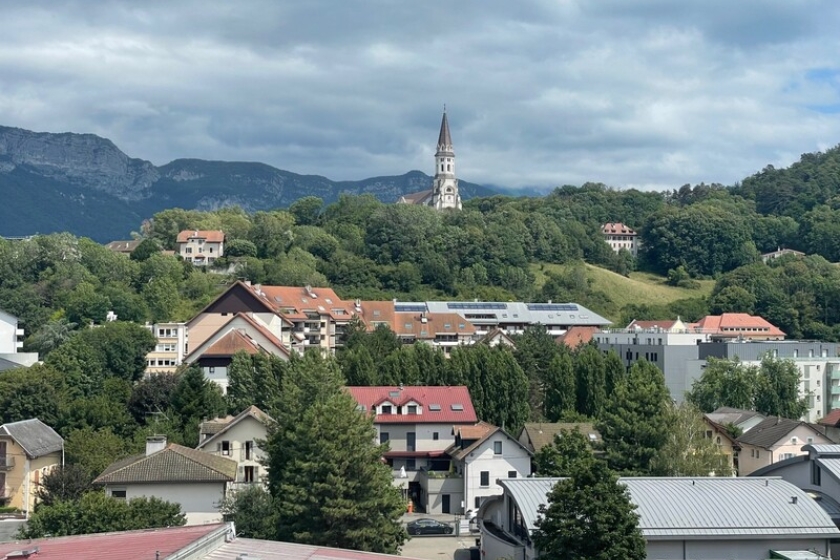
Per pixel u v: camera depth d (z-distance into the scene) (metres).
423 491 118.94
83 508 80.19
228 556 52.22
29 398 130.25
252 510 85.19
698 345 198.38
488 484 114.94
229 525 57.34
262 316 183.12
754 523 74.19
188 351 179.38
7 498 108.44
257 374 139.12
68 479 97.69
